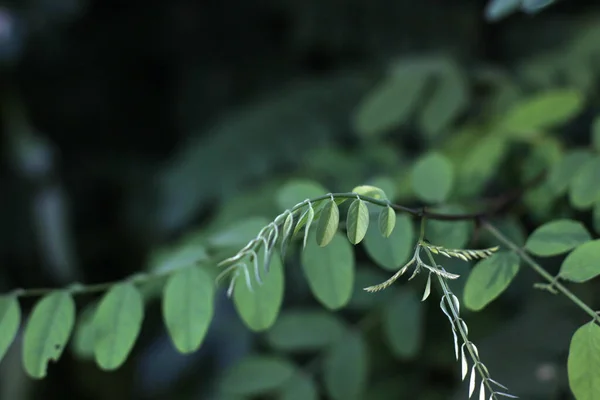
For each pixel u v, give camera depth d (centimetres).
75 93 122
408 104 73
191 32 120
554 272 61
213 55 119
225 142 92
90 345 59
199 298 52
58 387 99
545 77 75
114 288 53
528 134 64
